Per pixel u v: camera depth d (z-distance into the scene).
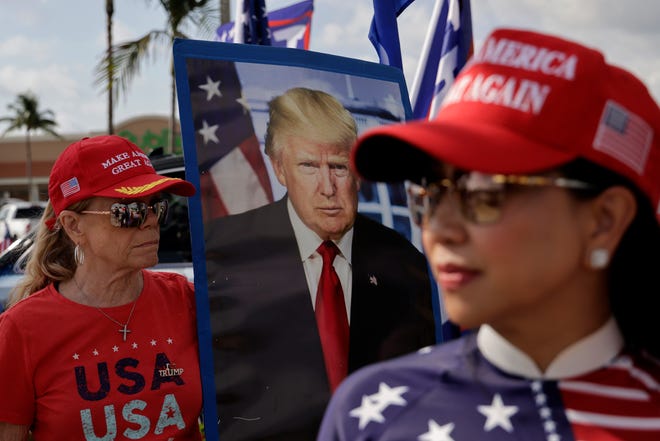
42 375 1.89
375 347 2.29
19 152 49.50
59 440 1.88
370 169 1.08
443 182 0.98
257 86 2.25
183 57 2.14
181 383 2.00
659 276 1.01
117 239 1.95
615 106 0.93
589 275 0.98
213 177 2.12
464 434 0.99
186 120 2.11
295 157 2.27
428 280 2.46
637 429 0.94
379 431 1.04
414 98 3.18
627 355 1.01
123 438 1.92
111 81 9.59
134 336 1.98
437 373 1.06
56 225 2.04
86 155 1.96
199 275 2.05
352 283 2.30
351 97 2.44
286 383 2.11
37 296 1.97
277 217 2.20
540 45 0.96
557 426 0.96
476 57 1.02
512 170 0.90
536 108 0.92
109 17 15.11
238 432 2.02
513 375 1.01
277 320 2.13
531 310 0.98
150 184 1.97
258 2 3.01
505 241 0.93
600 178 0.94
